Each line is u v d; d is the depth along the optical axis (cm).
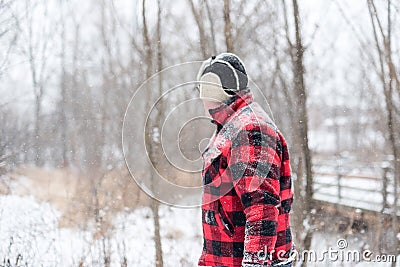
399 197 423
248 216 149
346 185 546
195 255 410
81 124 646
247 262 147
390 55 385
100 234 442
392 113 412
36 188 570
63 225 464
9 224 448
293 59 388
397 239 400
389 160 457
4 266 368
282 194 166
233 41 404
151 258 407
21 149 624
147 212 480
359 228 439
